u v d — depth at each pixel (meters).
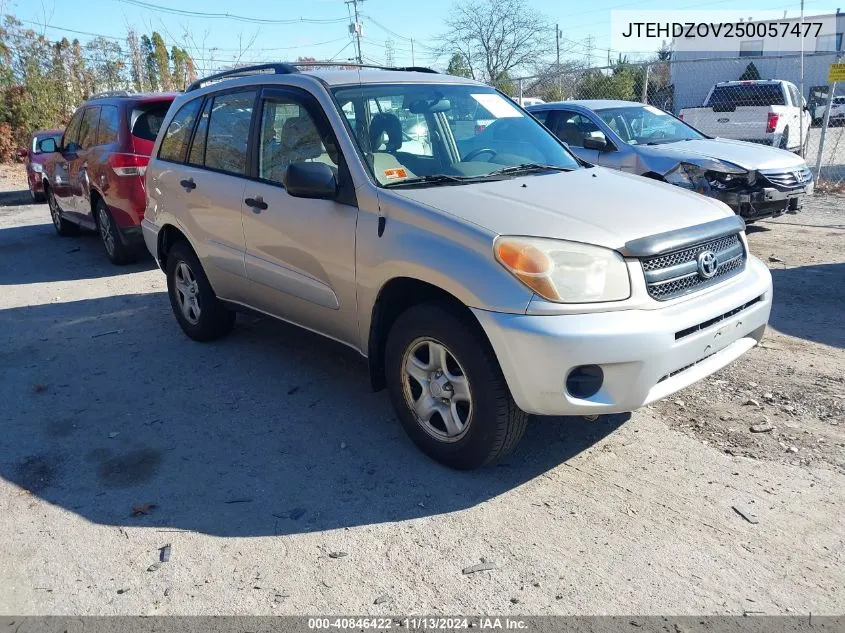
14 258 9.60
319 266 4.12
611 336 3.08
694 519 3.21
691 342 3.29
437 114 4.49
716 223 3.63
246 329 6.03
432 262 3.39
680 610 2.67
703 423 4.05
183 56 25.33
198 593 2.87
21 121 22.75
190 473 3.79
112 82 26.11
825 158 16.61
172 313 6.66
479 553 3.04
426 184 3.90
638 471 3.60
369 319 3.87
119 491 3.65
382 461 3.82
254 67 5.14
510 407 3.36
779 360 4.88
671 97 18.22
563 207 3.54
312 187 3.83
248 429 4.25
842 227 9.05
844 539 3.03
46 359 5.60
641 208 3.61
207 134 5.26
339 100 4.23
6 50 22.78
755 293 3.69
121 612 2.78
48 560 3.12
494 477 3.62
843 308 5.93
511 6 34.88
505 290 3.17
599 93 18.34
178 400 4.70
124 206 8.10
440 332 3.43
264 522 3.33
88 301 7.25
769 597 2.72
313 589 2.87
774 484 3.44
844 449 3.71
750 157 8.18
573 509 3.32
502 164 4.39
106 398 4.79
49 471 3.88
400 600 2.79
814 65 29.20
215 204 4.97
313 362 5.25
